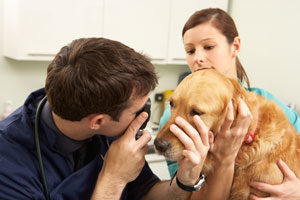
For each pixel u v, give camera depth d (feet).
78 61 2.86
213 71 4.09
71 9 7.77
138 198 3.98
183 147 3.68
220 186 3.97
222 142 3.71
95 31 8.19
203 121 3.72
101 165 3.56
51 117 3.18
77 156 3.48
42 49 7.66
